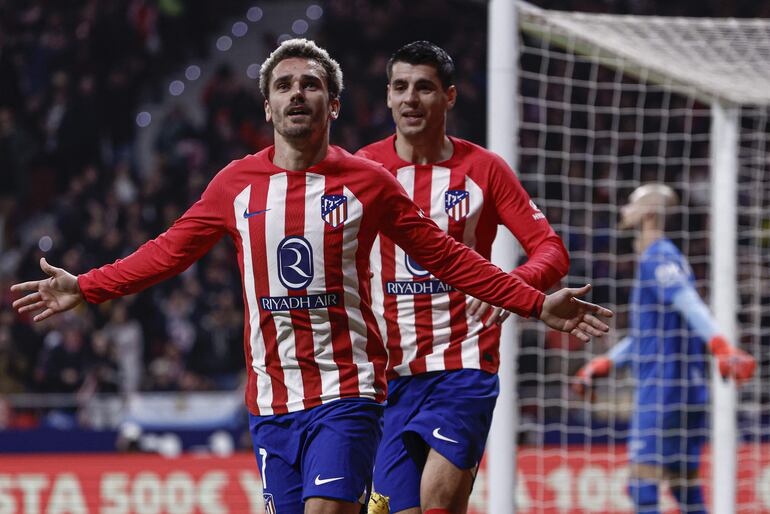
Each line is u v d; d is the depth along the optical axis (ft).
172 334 126.72
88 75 166.50
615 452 79.61
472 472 40.91
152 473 79.97
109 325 123.44
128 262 35.17
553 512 74.74
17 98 162.81
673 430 65.26
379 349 35.63
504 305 34.19
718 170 67.97
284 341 34.60
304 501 33.78
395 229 34.81
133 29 171.94
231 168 35.37
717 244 67.97
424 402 41.50
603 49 59.62
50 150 159.12
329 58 35.27
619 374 89.10
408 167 42.09
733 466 64.75
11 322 118.01
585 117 147.33
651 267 64.75
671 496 67.21
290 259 34.09
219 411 96.22
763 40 62.23
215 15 185.68
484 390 41.34
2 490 79.46
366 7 170.50
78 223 141.79
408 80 41.06
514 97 52.06
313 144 34.35
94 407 97.50
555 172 138.00
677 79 64.54
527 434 87.97
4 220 154.71
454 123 156.04
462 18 168.25
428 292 41.50
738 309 73.00
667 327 65.10
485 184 41.73
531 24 55.67
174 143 156.76
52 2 176.65
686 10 159.12
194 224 35.22
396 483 41.27
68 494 79.61
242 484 79.82
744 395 85.87
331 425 34.06
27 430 90.53
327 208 34.14
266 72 34.86
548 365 102.94
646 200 66.44
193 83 179.83
